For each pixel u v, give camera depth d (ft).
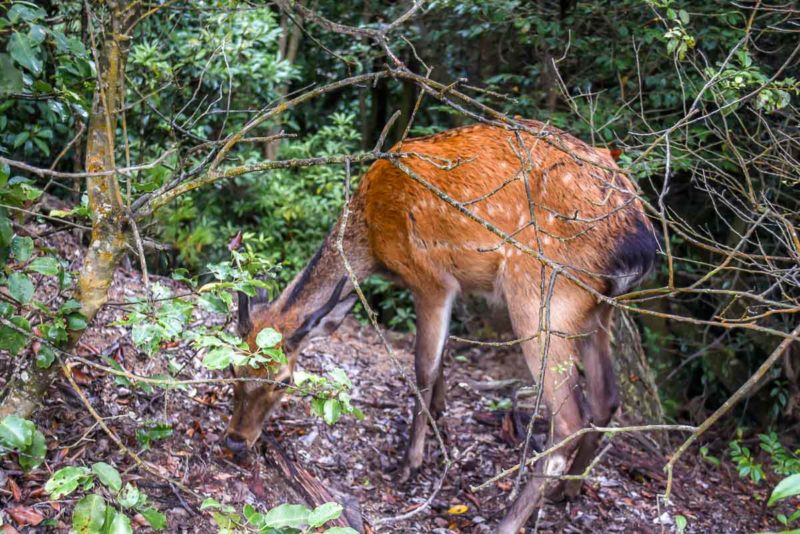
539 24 18.98
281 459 13.98
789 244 11.67
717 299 22.98
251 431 13.37
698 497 17.42
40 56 11.91
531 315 14.06
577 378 13.97
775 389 21.70
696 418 23.06
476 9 19.69
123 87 10.25
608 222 13.78
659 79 18.45
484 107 9.72
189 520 11.53
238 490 12.66
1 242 9.34
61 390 12.65
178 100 19.03
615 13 19.66
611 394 14.87
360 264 15.39
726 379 22.70
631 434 18.97
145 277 9.60
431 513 14.37
